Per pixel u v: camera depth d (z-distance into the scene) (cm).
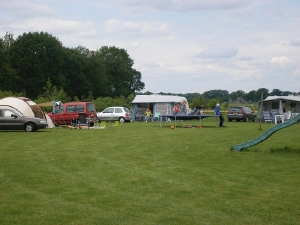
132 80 10356
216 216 875
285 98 4944
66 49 8162
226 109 7488
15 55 7150
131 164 1491
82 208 924
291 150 1834
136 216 870
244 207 943
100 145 2073
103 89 8912
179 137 2523
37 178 1238
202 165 1477
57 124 3866
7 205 941
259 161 1564
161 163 1516
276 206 952
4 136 2608
